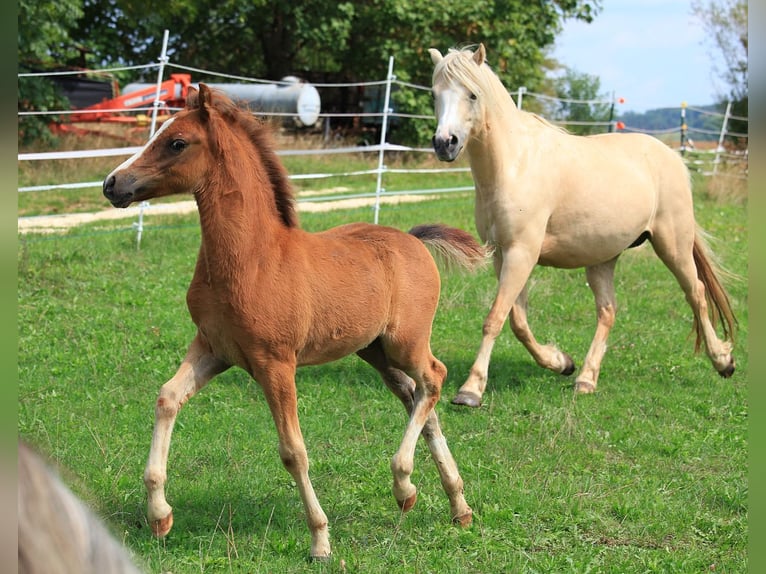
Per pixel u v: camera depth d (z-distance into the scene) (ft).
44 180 51.88
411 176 68.59
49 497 3.23
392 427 20.36
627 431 20.94
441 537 14.80
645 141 25.90
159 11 72.90
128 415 19.80
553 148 23.48
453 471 15.42
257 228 13.09
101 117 62.54
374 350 15.81
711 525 16.01
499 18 80.84
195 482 16.44
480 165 22.56
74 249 34.94
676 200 25.73
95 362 23.24
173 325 26.96
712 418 22.71
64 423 18.88
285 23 81.82
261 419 20.34
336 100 84.33
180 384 13.29
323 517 13.60
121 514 14.65
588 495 16.97
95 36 82.74
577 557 14.42
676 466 19.16
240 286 12.84
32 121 56.95
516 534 15.19
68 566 3.23
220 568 13.16
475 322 30.09
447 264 17.02
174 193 13.07
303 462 13.33
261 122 13.97
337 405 21.61
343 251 14.40
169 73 85.61
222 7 78.69
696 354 27.50
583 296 34.81
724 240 48.62
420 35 79.61
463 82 21.50
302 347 13.66
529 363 26.81
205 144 12.84
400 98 78.02
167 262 34.53
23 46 56.59
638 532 15.64
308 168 63.10
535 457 19.02
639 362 27.14
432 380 15.46
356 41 81.97
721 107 88.02
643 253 42.34
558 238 23.79
